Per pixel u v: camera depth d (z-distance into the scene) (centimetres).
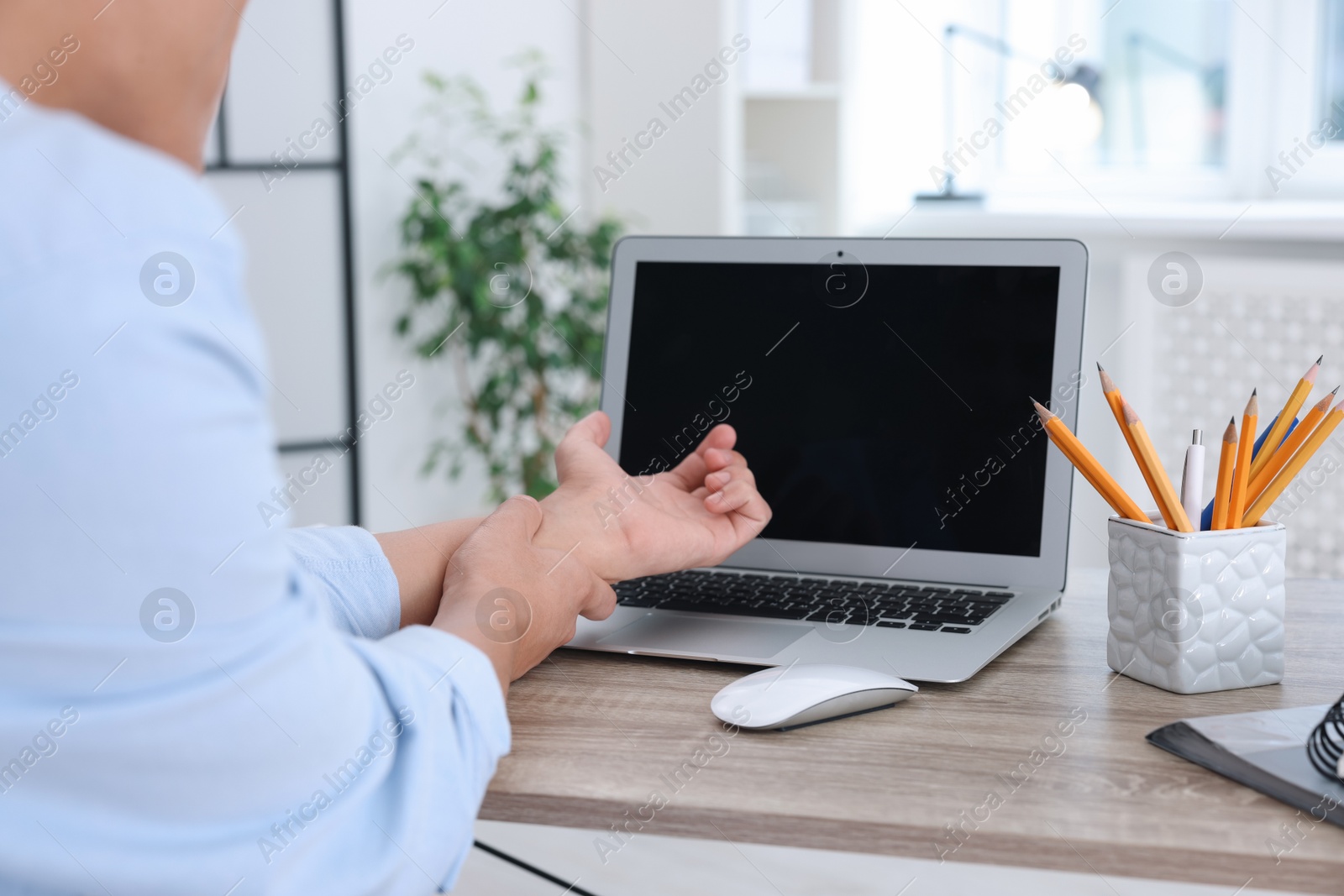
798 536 96
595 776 60
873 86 296
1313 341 205
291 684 45
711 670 77
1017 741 63
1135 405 224
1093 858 52
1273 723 61
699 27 291
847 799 56
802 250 98
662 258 102
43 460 39
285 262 251
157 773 43
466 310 272
